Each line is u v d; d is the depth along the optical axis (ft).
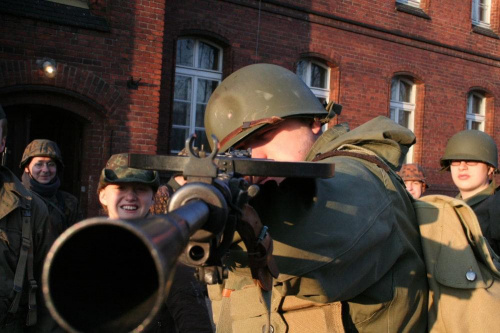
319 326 5.07
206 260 2.70
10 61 21.61
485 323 5.30
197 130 29.63
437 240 5.55
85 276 1.99
